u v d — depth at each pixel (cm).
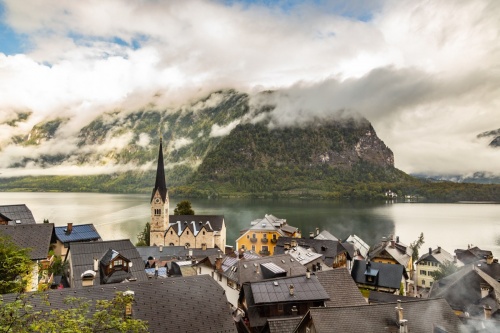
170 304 3803
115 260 5422
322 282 5475
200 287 4069
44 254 5384
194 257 10344
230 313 3966
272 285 5212
